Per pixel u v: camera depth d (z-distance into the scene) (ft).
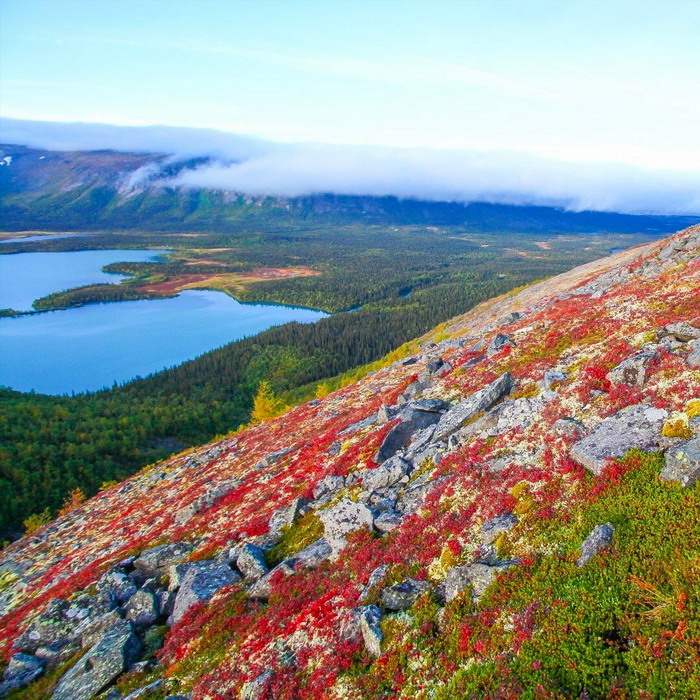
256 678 56.95
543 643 42.45
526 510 59.93
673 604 40.63
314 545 81.00
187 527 113.39
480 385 110.52
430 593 55.88
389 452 98.58
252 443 180.04
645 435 60.49
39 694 71.97
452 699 42.11
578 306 148.05
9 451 339.36
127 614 82.58
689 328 82.07
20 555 154.30
